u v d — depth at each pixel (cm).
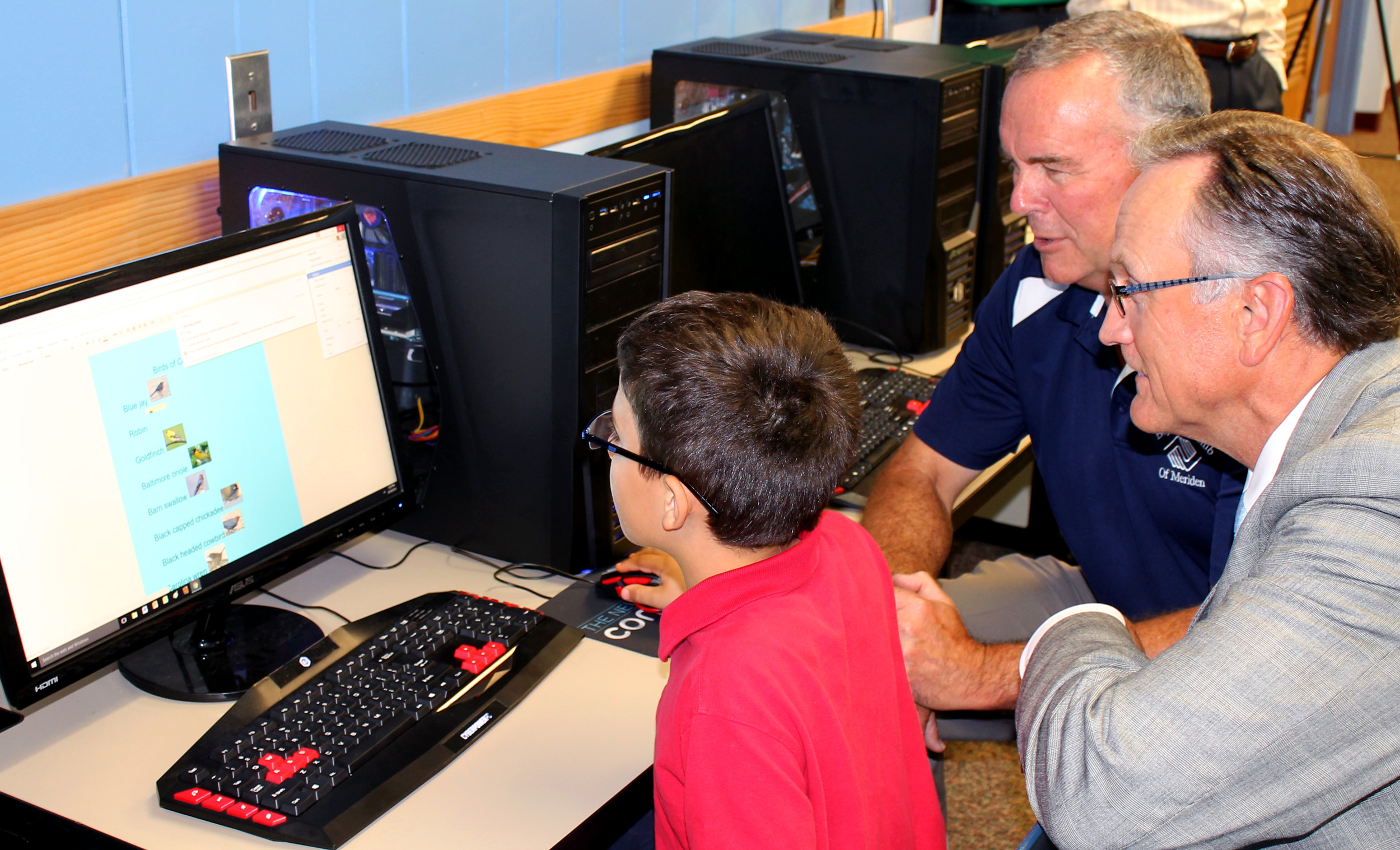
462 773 106
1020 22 298
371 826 99
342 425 131
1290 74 482
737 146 189
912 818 110
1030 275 163
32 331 101
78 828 99
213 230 153
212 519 118
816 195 210
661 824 97
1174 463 150
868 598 104
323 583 140
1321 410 96
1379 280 93
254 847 96
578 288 128
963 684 138
